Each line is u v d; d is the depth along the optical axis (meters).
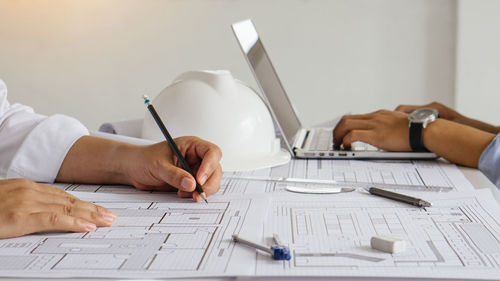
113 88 2.89
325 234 0.55
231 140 0.90
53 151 0.80
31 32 2.86
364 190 0.73
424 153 0.96
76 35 2.85
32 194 0.59
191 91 0.90
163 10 2.78
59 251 0.50
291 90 2.78
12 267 0.47
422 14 2.61
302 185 0.77
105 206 0.66
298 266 0.46
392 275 0.44
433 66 2.65
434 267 0.46
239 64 2.80
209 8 2.75
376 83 2.72
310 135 1.19
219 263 0.47
